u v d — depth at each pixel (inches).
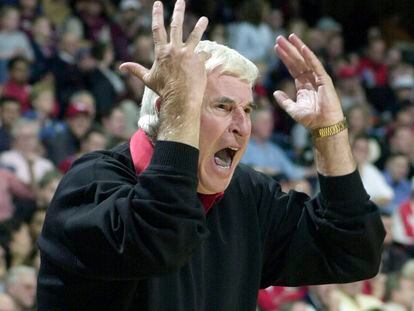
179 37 235.9
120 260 227.1
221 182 251.0
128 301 244.5
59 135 921.5
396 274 765.9
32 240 725.3
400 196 1072.8
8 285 607.5
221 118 246.2
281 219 279.1
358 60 1510.8
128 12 1318.9
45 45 1186.6
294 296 698.2
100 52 1146.0
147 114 256.4
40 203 779.4
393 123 1302.9
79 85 1109.7
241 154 252.2
